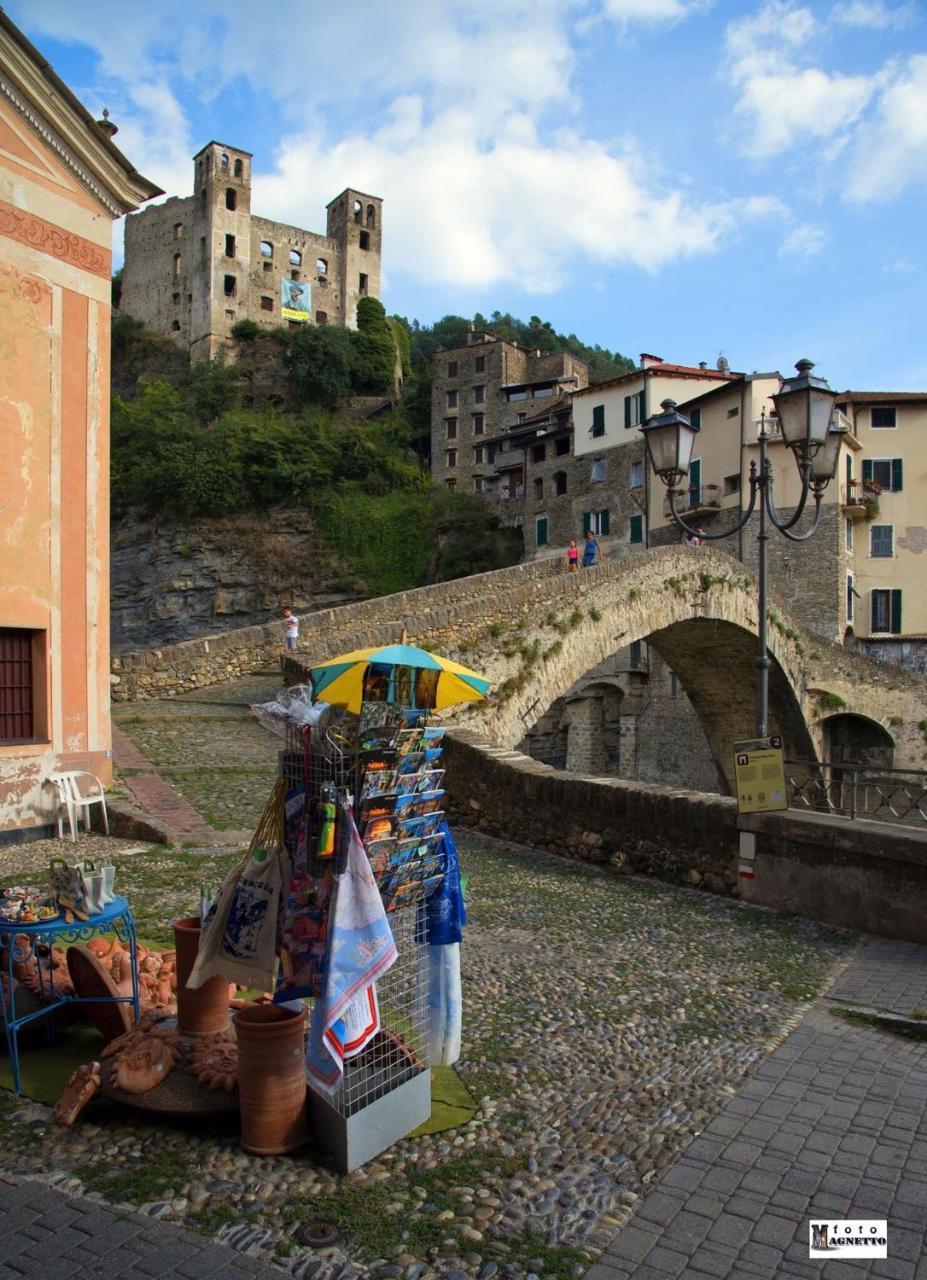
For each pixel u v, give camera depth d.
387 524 61.50
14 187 10.45
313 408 71.75
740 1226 3.41
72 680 10.96
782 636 27.66
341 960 3.60
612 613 19.66
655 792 9.45
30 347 10.57
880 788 8.45
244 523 63.06
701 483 43.22
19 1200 3.43
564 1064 4.80
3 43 9.92
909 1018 5.43
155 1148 3.80
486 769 11.51
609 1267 3.16
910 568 40.44
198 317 80.88
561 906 8.19
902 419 40.72
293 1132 3.81
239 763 14.25
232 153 81.69
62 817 10.47
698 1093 4.50
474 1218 3.40
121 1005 4.61
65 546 10.93
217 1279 3.02
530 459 56.25
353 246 88.56
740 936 7.36
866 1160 3.89
